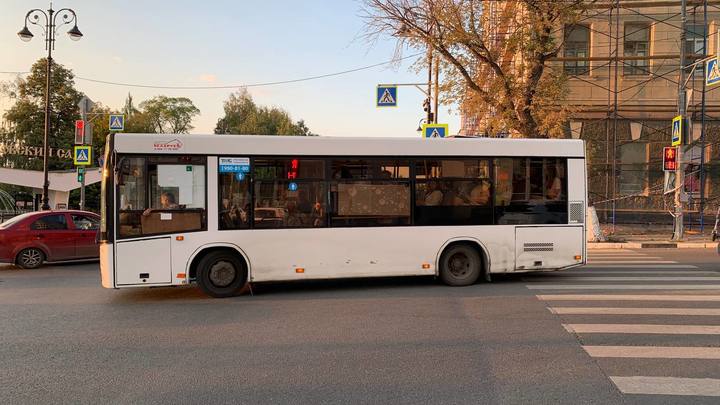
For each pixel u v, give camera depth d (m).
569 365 5.09
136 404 4.21
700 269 11.49
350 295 8.75
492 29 16.77
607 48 22.22
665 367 5.02
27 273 11.83
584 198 9.89
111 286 8.27
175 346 5.85
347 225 9.04
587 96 22.30
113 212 8.31
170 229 8.48
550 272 11.17
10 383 4.72
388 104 20.58
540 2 16.03
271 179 8.83
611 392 4.40
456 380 4.70
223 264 8.70
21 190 41.91
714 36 21.44
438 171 9.40
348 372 4.93
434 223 9.35
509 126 17.22
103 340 6.13
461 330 6.39
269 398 4.32
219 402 4.24
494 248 9.55
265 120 63.47
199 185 8.61
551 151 9.80
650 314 7.18
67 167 47.78
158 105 77.06
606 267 11.89
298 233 8.87
